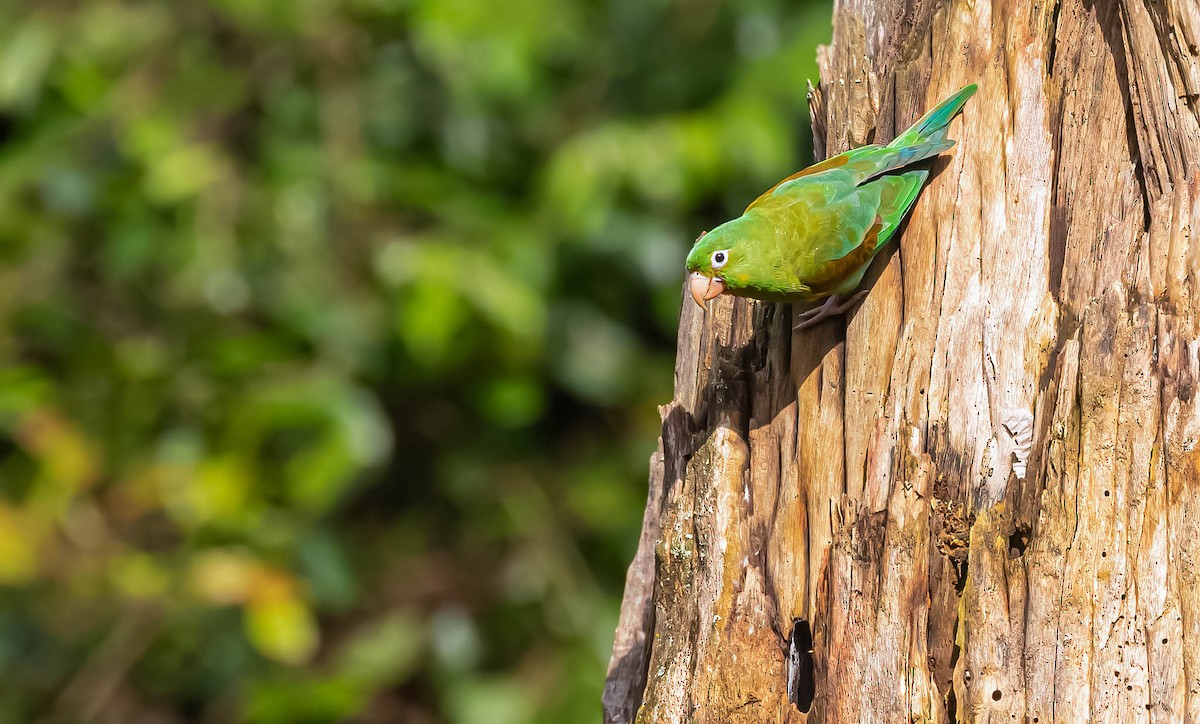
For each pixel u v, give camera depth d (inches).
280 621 453.4
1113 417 210.4
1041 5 237.5
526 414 509.0
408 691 519.5
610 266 517.3
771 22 496.7
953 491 220.5
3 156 500.7
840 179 241.9
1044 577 209.9
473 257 470.3
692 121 476.7
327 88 513.7
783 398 245.3
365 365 494.0
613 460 531.8
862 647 223.6
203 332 496.7
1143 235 219.9
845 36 268.5
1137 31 221.5
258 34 515.5
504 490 525.0
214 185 493.7
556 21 514.3
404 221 503.5
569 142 499.8
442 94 512.4
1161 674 203.8
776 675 234.5
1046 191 230.4
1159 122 219.8
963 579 218.2
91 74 506.0
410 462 542.6
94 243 505.7
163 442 477.4
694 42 517.0
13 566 453.1
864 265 235.1
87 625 474.6
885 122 259.4
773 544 238.5
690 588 246.7
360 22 508.1
